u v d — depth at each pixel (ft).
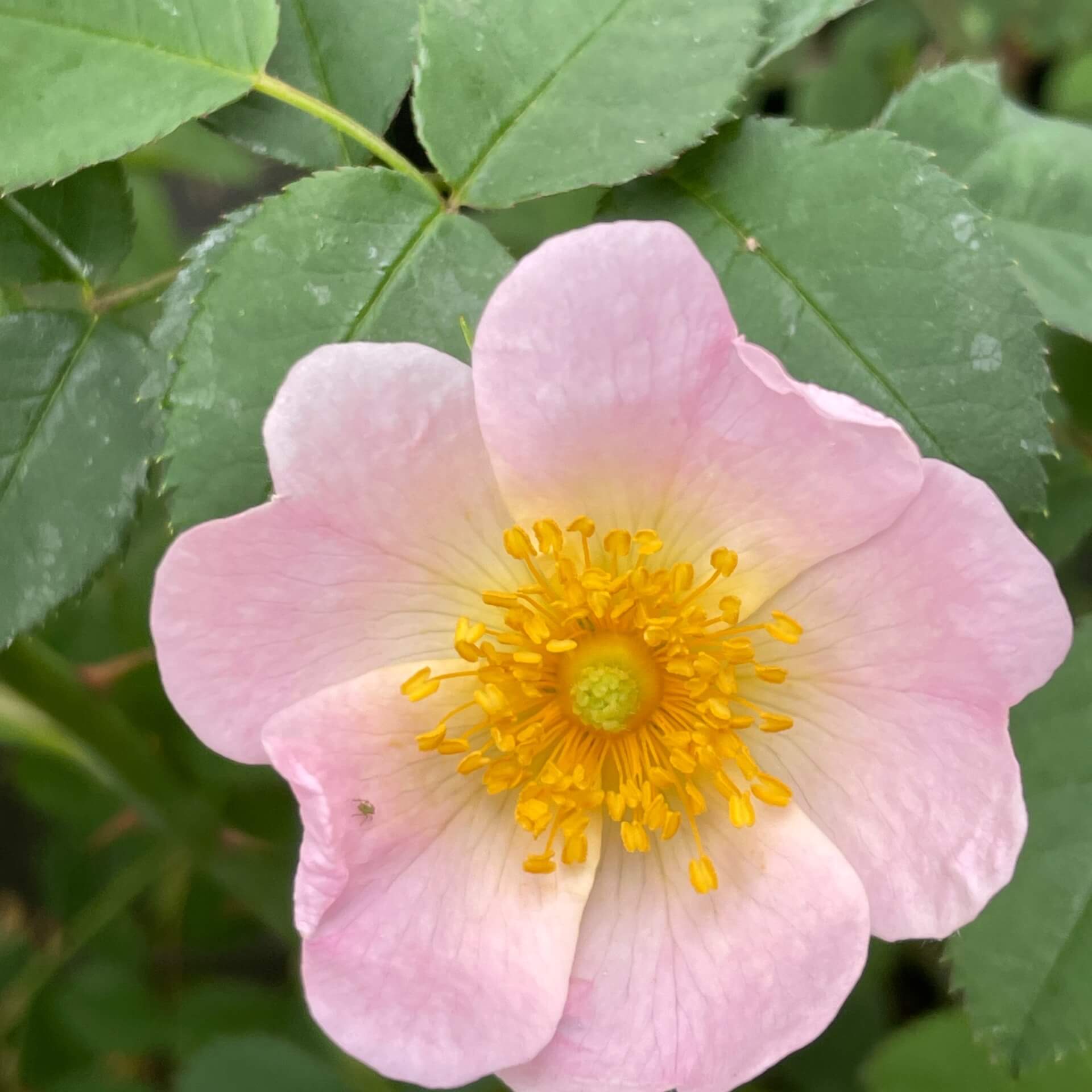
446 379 0.31
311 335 0.32
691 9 0.33
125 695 0.55
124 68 0.33
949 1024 0.52
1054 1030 0.38
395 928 0.33
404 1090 0.54
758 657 0.35
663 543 0.34
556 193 0.33
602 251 0.29
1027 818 0.31
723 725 0.35
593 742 0.38
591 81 0.33
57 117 0.32
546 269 0.29
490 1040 0.32
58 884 0.67
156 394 0.34
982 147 0.39
